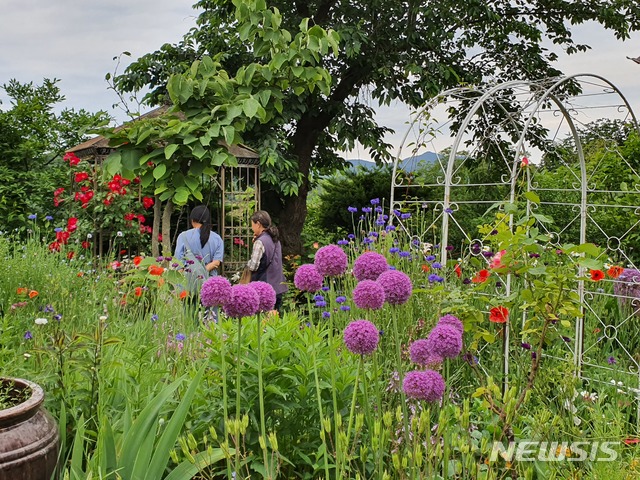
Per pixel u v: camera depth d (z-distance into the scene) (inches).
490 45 537.0
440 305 151.1
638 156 278.7
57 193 383.2
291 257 417.7
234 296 81.9
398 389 123.7
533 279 134.3
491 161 300.7
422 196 368.8
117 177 354.6
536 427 107.4
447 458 81.5
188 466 95.3
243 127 198.1
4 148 445.7
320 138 539.8
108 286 220.4
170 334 163.0
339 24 441.7
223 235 418.0
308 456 110.9
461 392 152.8
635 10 512.7
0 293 200.4
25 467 91.2
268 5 472.4
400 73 482.3
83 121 473.7
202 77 210.4
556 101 191.3
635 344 200.4
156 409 100.6
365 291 82.6
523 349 167.8
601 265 129.1
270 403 109.8
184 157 194.1
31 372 118.5
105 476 88.0
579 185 289.1
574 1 526.9
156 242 370.6
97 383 112.7
